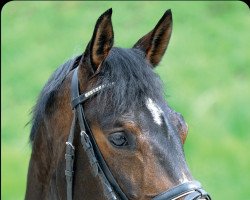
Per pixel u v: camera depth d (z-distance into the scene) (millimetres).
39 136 6492
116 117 5750
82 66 6129
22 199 13477
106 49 5980
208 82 17172
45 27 19781
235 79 17469
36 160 6559
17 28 19922
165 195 5566
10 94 17047
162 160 5664
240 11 20688
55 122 6305
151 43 6492
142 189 5656
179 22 19891
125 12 20125
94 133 5902
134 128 5707
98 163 5844
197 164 14461
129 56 6020
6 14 20797
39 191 6559
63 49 18375
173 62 17766
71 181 6035
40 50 18609
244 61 18172
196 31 19375
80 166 6039
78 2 21141
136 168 5691
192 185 5617
